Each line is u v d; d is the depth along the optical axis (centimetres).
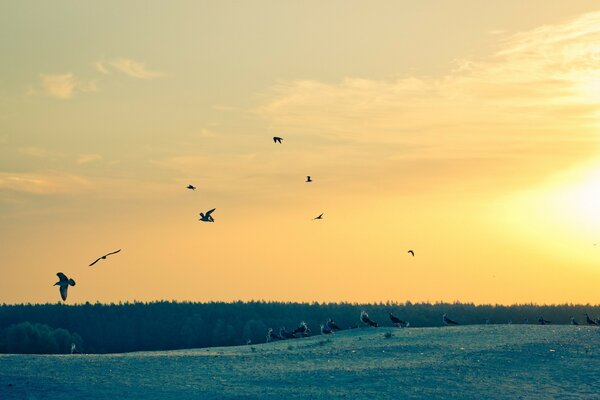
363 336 7962
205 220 5762
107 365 6378
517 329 7806
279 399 5228
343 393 5350
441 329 8100
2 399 5262
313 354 6825
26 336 18038
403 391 5381
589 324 9419
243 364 6425
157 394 5384
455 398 5209
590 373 5797
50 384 5622
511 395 5259
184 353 7394
